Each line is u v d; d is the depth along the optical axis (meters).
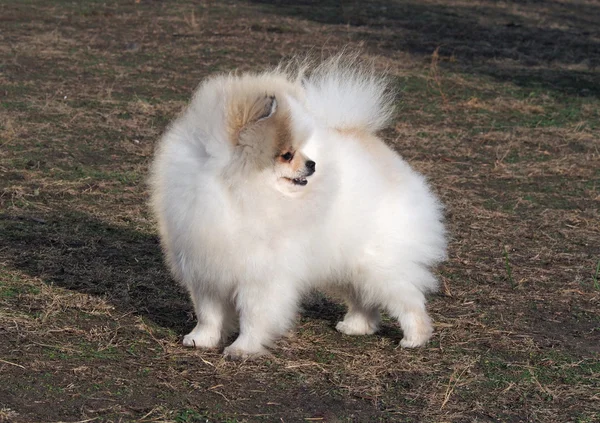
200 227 4.59
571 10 22.81
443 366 5.08
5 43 14.14
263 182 4.57
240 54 14.63
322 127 4.98
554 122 11.69
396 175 5.28
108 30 16.11
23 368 4.59
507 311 6.00
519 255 7.16
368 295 5.31
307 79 5.82
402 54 15.52
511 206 8.45
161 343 5.07
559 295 6.34
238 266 4.68
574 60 16.12
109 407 4.24
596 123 11.73
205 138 4.58
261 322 4.89
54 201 7.68
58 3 18.52
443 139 10.66
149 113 10.81
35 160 8.73
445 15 20.52
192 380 4.64
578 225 8.02
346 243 5.05
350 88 5.39
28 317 5.25
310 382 4.74
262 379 4.72
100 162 8.89
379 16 19.73
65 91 11.52
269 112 4.46
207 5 19.80
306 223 4.72
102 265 6.25
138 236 6.98
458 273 6.69
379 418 4.38
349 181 4.98
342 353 5.20
